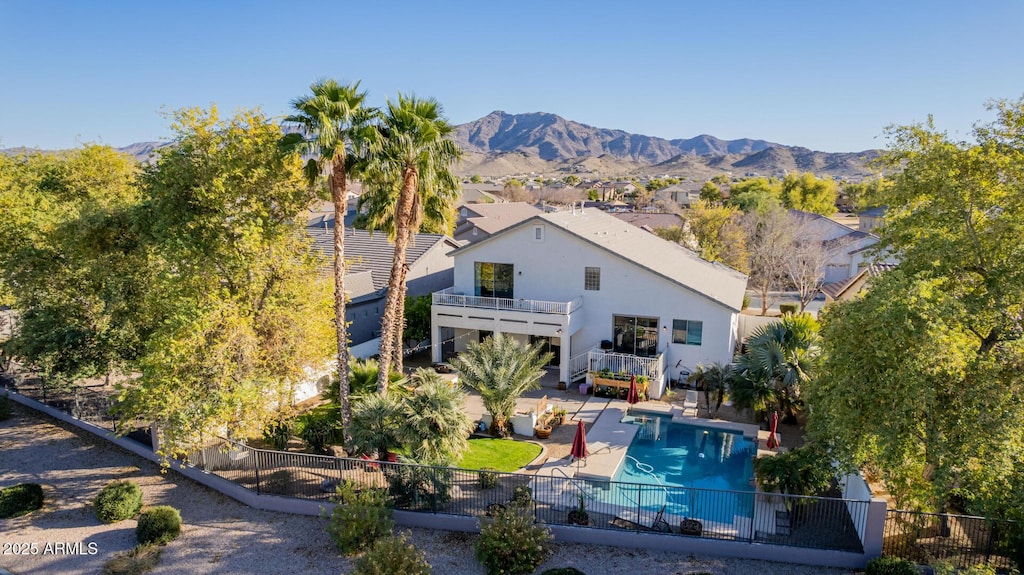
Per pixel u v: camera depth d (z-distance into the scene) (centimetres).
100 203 2505
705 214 6066
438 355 3234
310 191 2228
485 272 3272
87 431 2439
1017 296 1400
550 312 2938
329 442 2125
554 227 3077
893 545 1472
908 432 1373
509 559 1477
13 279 2517
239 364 1980
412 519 1727
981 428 1286
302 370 2211
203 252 2094
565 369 2934
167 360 1786
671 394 2808
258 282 2142
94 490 1956
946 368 1299
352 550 1574
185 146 2095
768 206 6419
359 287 3475
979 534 1439
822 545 1520
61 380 2553
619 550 1585
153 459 2173
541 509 1734
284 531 1706
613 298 3050
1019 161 1506
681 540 1567
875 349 1370
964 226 1563
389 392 2191
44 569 1520
